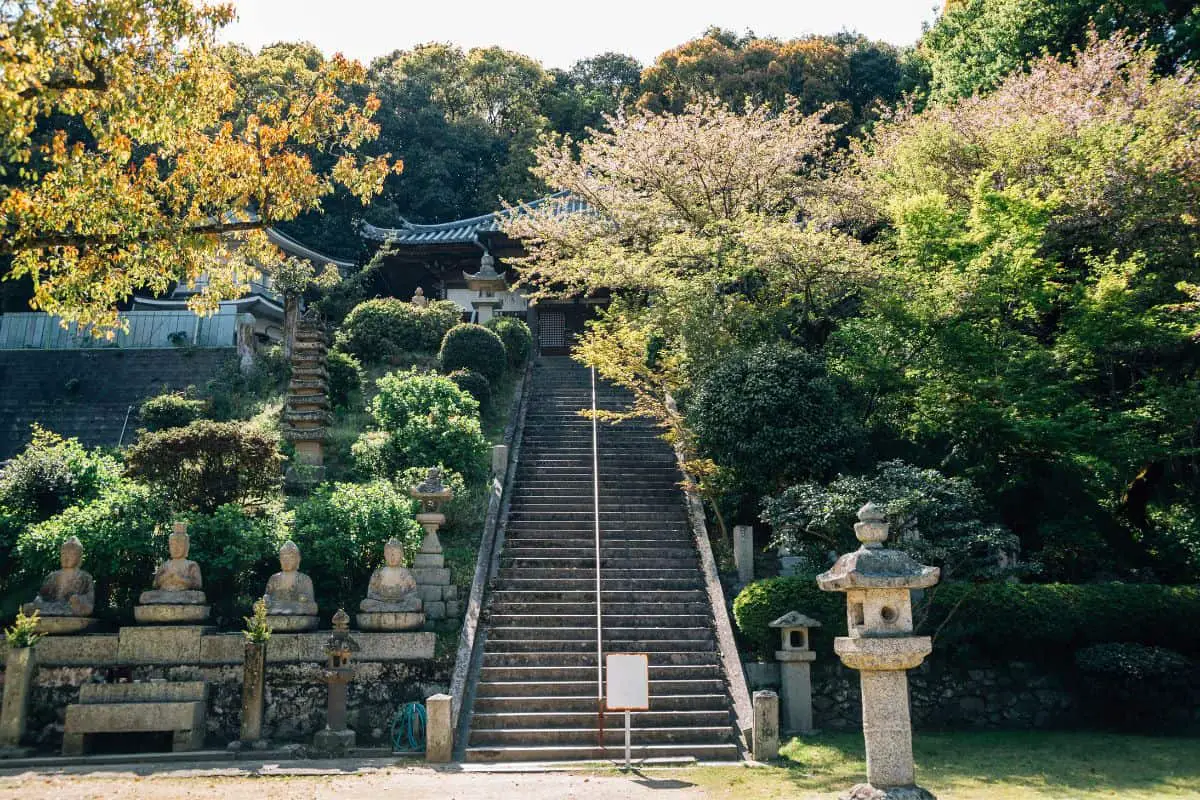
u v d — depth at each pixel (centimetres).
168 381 2516
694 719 1221
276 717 1276
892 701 722
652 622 1426
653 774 1037
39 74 924
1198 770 998
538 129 3812
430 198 3991
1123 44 2128
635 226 2183
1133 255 1606
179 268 1120
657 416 1880
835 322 1877
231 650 1299
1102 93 2012
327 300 3031
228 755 1166
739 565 1552
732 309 1839
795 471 1586
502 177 4028
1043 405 1489
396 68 4459
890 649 710
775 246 1788
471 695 1259
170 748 1235
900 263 1881
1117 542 1630
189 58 1048
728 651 1348
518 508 1756
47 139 2702
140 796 905
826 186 2206
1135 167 1689
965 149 1975
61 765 1130
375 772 1054
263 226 1143
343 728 1216
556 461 1966
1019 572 1323
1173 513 1709
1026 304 1605
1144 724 1262
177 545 1350
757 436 1591
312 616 1338
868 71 3997
